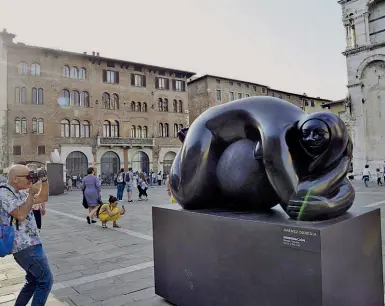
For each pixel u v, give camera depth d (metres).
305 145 2.39
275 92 45.28
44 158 30.58
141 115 36.41
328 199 2.34
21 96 30.11
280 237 2.31
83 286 3.98
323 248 2.11
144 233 7.30
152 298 3.51
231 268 2.64
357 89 26.77
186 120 39.34
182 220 3.09
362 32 26.69
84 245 6.24
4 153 28.92
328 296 2.13
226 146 3.01
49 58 31.50
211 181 3.02
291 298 2.25
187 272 3.05
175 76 39.00
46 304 3.46
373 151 25.86
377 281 2.71
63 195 20.55
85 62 33.44
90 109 33.38
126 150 35.12
